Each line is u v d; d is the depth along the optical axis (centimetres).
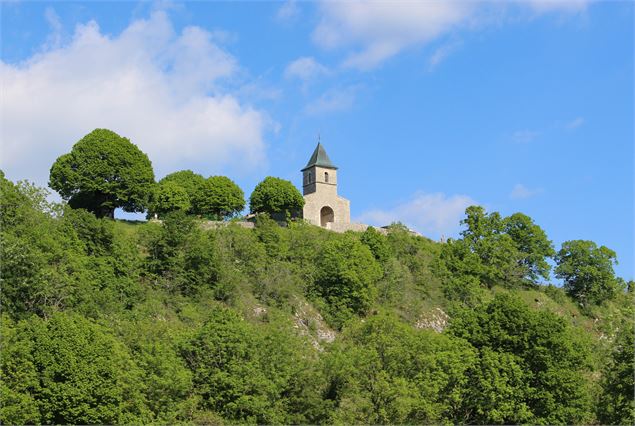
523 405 7088
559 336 7638
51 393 5831
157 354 6544
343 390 6988
